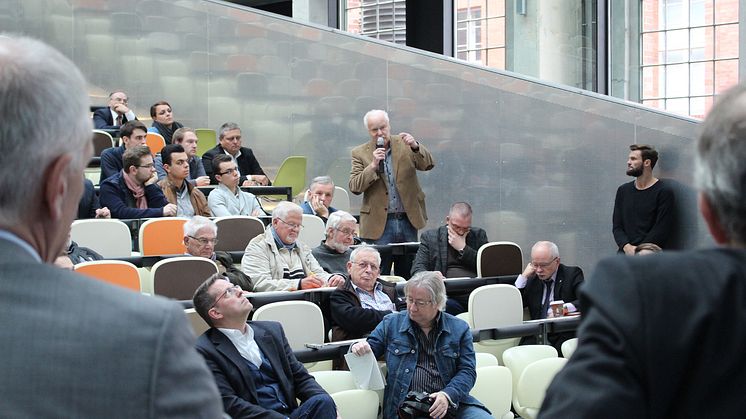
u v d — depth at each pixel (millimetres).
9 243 1157
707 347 1104
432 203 9125
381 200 7781
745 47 9141
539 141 8469
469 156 8875
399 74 9367
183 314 1146
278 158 10453
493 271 6836
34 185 1163
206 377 1143
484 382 5133
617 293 1141
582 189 8227
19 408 1074
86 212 7207
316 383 4555
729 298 1118
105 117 10727
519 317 6086
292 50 10297
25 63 1157
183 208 7527
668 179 7680
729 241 1194
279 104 10430
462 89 8914
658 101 9969
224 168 7664
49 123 1151
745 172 1147
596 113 8141
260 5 14719
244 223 6844
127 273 5418
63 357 1085
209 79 11109
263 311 4973
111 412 1073
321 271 6340
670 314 1118
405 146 7836
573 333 6172
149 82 11680
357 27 12453
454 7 11422
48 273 1139
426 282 4926
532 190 8516
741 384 1103
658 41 9930
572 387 1120
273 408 4383
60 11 12375
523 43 10727
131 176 7230
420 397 4707
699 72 9648
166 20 11523
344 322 5469
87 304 1114
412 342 4953
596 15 10234
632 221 7664
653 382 1104
